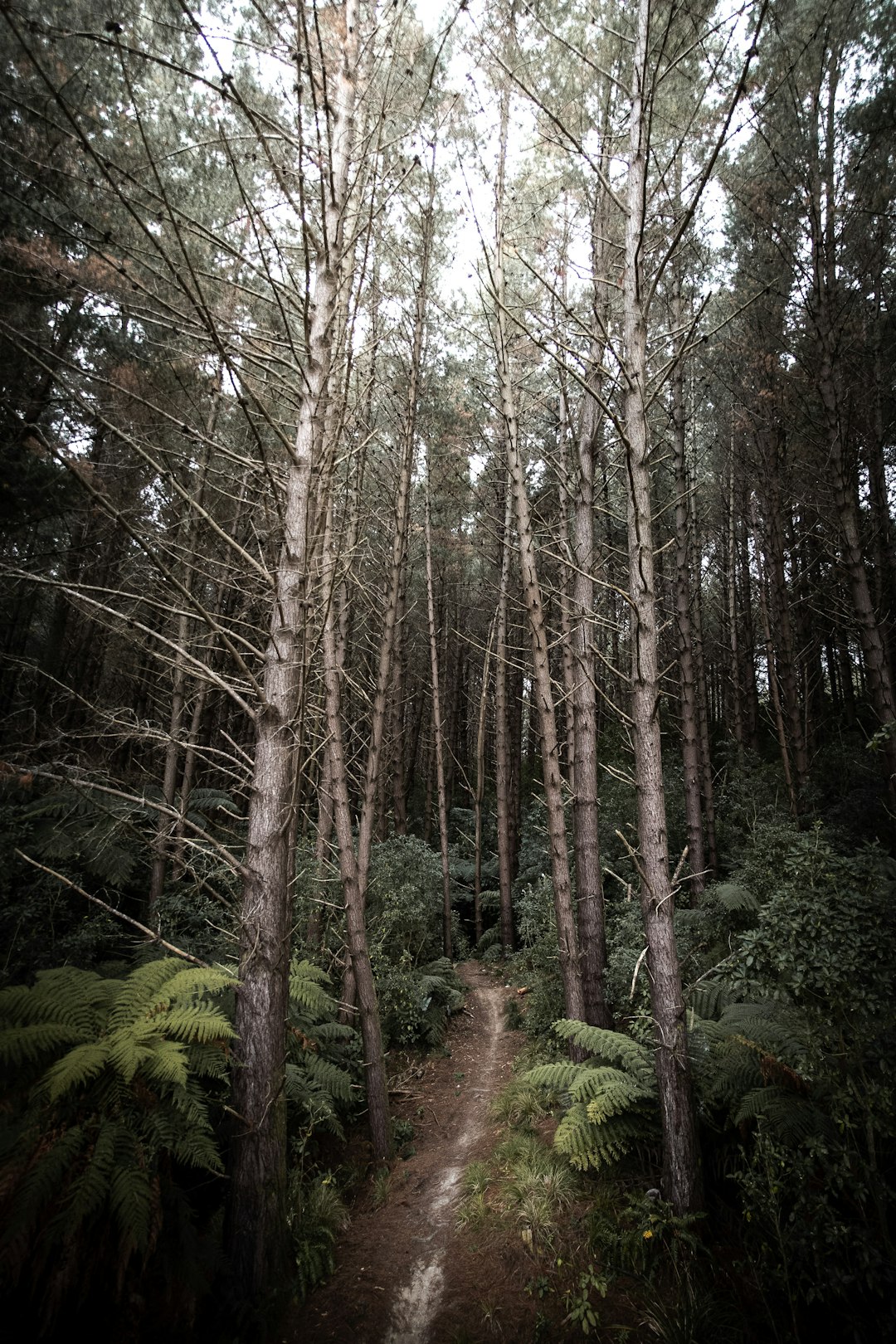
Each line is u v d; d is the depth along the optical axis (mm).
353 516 6336
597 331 6035
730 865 8633
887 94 6520
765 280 7836
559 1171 3951
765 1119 3012
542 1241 3506
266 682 3697
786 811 8602
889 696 6465
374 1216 4094
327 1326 3143
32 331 4840
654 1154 3771
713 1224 3285
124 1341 2543
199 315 3125
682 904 7848
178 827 3613
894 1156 2887
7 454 4727
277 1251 3254
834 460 7012
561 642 6703
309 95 4168
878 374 7598
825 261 6926
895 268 7652
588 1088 3836
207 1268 2941
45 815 6117
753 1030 3758
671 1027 3418
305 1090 4234
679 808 9992
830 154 6930
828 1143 2812
